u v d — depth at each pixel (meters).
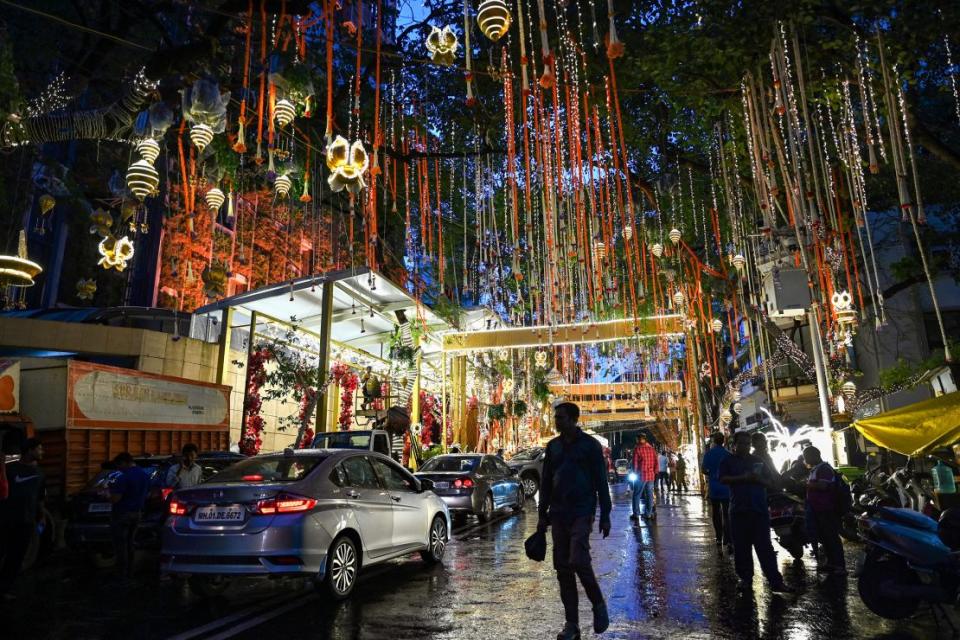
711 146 16.16
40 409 10.98
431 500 9.16
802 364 17.36
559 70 14.43
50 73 14.34
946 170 15.60
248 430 17.03
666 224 19.64
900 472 11.49
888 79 8.34
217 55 10.05
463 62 16.55
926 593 5.50
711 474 10.30
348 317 19.84
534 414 29.48
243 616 6.09
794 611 6.00
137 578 8.60
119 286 22.45
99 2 14.88
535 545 5.36
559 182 11.12
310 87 8.34
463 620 5.80
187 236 21.94
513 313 23.80
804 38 9.75
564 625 5.43
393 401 22.00
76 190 14.34
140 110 9.04
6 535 7.00
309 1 8.80
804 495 10.05
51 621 5.99
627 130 17.08
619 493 29.11
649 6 14.74
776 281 14.39
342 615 6.05
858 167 9.71
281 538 6.28
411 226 22.12
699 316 23.50
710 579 7.60
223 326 17.44
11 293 20.09
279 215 25.95
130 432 12.21
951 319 20.48
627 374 29.98
